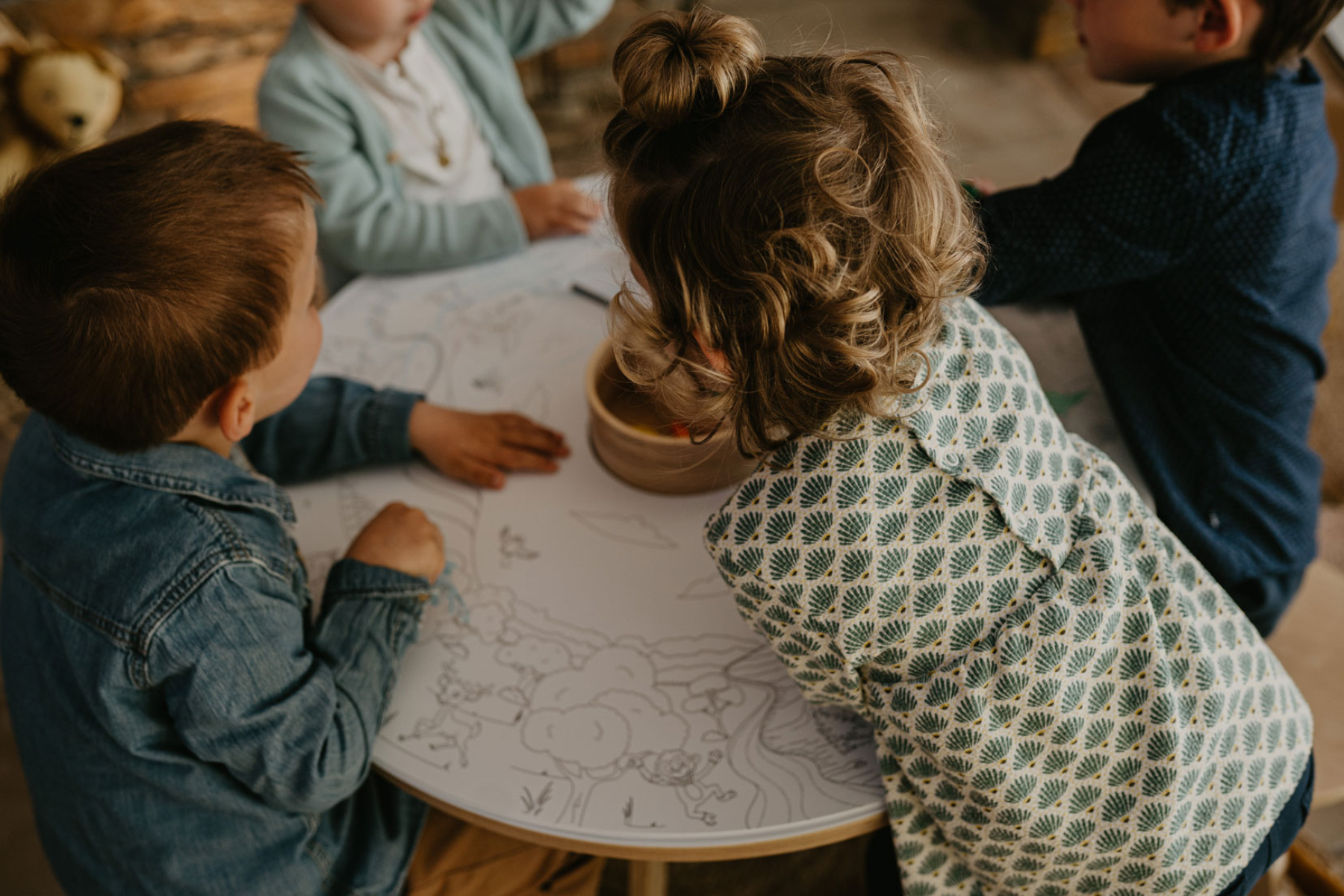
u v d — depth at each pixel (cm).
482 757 80
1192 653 77
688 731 81
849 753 80
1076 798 75
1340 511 180
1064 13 285
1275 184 96
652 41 63
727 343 65
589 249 130
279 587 80
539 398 109
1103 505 79
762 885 144
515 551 94
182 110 259
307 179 78
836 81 64
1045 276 103
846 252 62
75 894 93
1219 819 78
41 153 186
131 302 68
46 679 83
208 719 76
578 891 107
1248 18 94
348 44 142
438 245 127
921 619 71
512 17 162
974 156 264
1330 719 111
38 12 236
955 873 82
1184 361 109
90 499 77
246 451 101
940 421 70
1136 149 97
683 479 96
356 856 93
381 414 100
